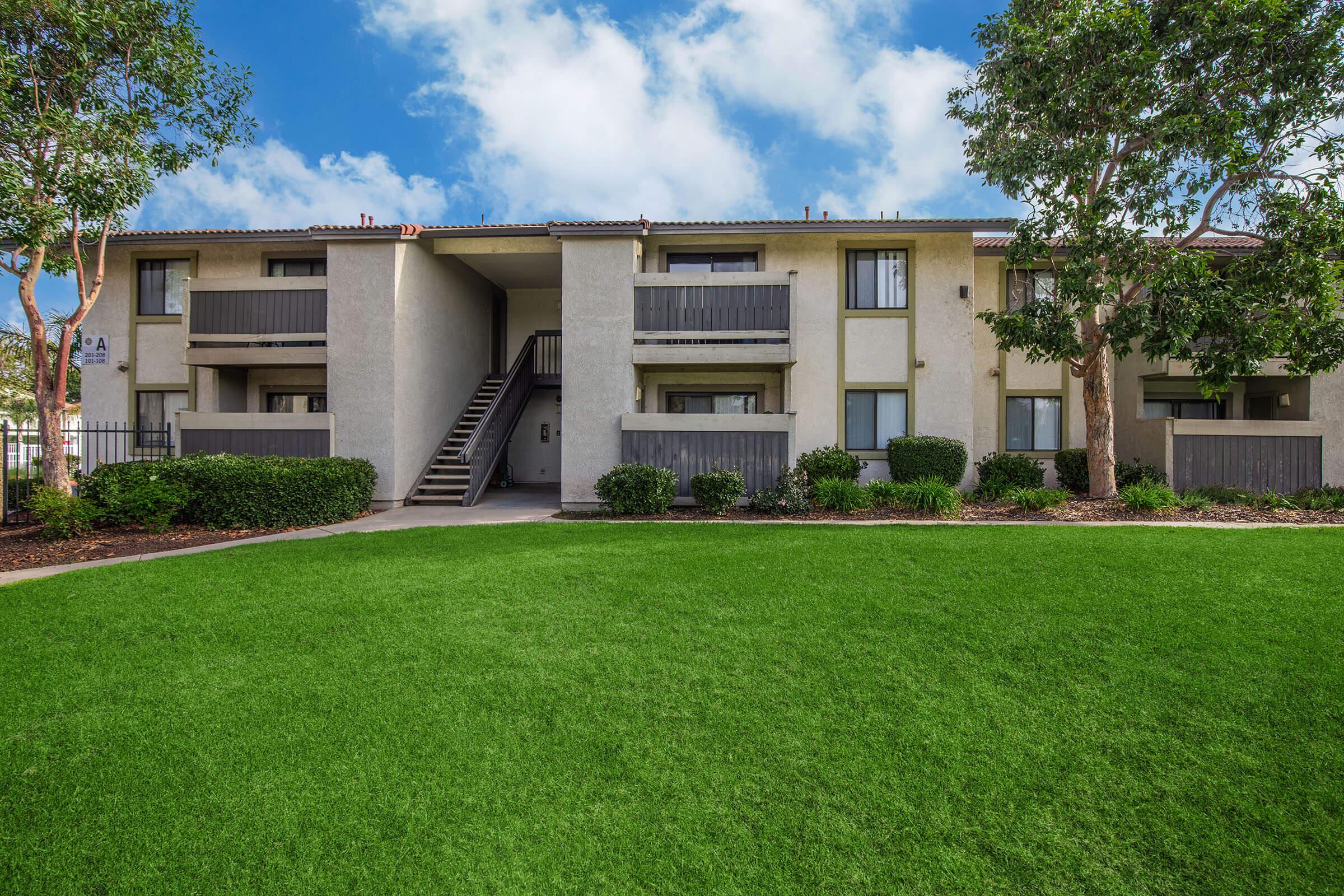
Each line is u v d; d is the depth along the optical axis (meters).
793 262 14.47
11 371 24.84
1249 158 10.82
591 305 13.51
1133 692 4.26
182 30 11.34
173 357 15.55
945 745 3.66
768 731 3.81
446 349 16.16
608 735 3.77
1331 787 3.27
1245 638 5.07
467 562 7.73
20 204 9.69
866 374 14.42
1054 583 6.55
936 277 14.39
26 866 2.71
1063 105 11.38
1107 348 15.94
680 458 12.88
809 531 9.72
